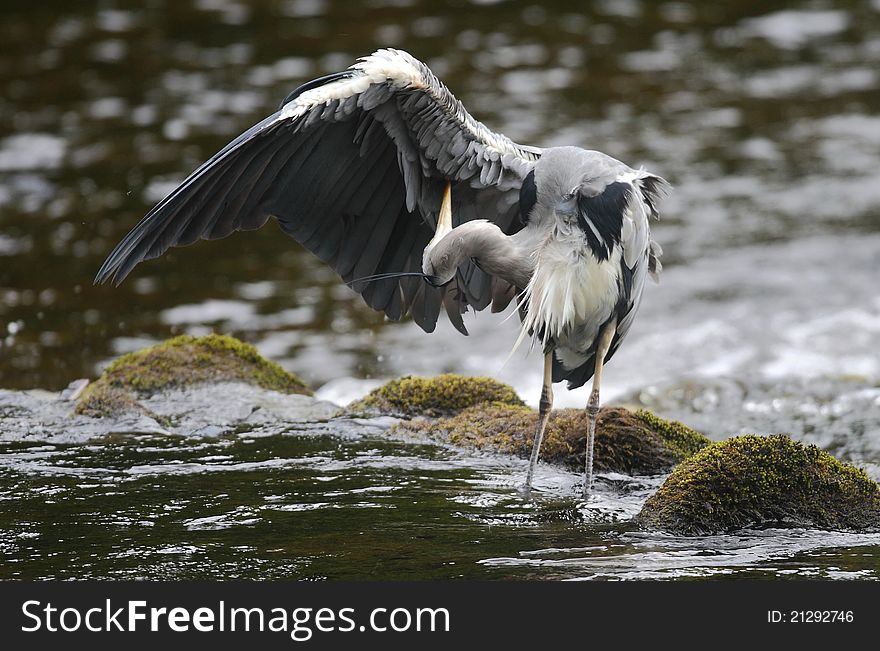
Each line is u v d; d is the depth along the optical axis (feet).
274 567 29.43
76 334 62.08
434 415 42.24
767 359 56.70
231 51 104.27
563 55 102.42
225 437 40.32
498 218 36.63
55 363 58.85
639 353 58.80
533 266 34.60
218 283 69.97
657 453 37.22
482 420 40.32
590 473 34.81
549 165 34.94
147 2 118.01
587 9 114.52
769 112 90.27
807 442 40.83
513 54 102.42
